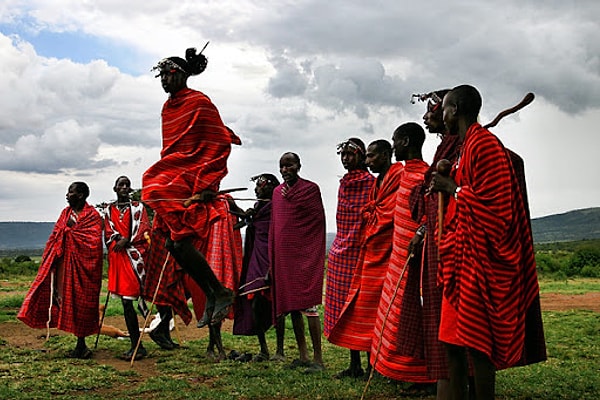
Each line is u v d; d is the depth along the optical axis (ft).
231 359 30.53
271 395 23.08
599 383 23.97
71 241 31.01
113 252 31.37
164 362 29.37
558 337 36.35
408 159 23.48
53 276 31.17
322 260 28.94
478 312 15.08
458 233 15.56
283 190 29.73
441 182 16.24
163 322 33.09
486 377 15.35
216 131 23.44
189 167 23.02
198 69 24.07
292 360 30.35
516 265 15.31
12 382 24.82
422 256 18.45
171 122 23.56
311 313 27.99
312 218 29.22
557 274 96.12
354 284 25.79
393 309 22.24
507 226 15.23
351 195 26.91
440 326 16.29
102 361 29.86
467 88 16.87
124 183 32.24
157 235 31.04
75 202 31.71
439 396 17.49
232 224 31.50
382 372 22.12
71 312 30.55
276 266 29.09
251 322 30.73
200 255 23.20
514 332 15.26
